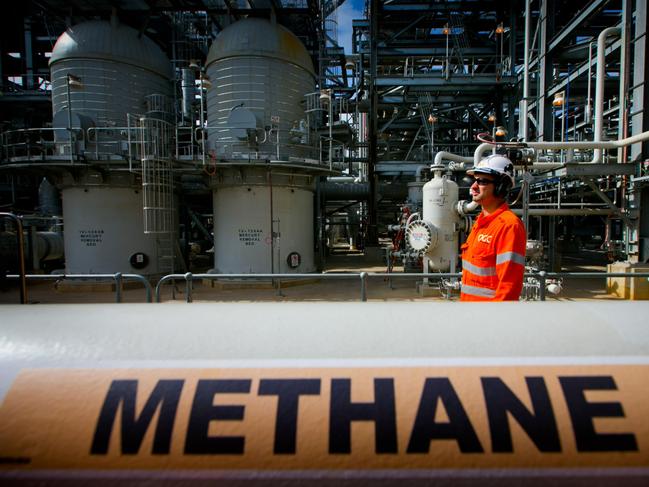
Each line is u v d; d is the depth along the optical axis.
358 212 31.16
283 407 1.28
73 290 11.54
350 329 1.52
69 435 1.24
